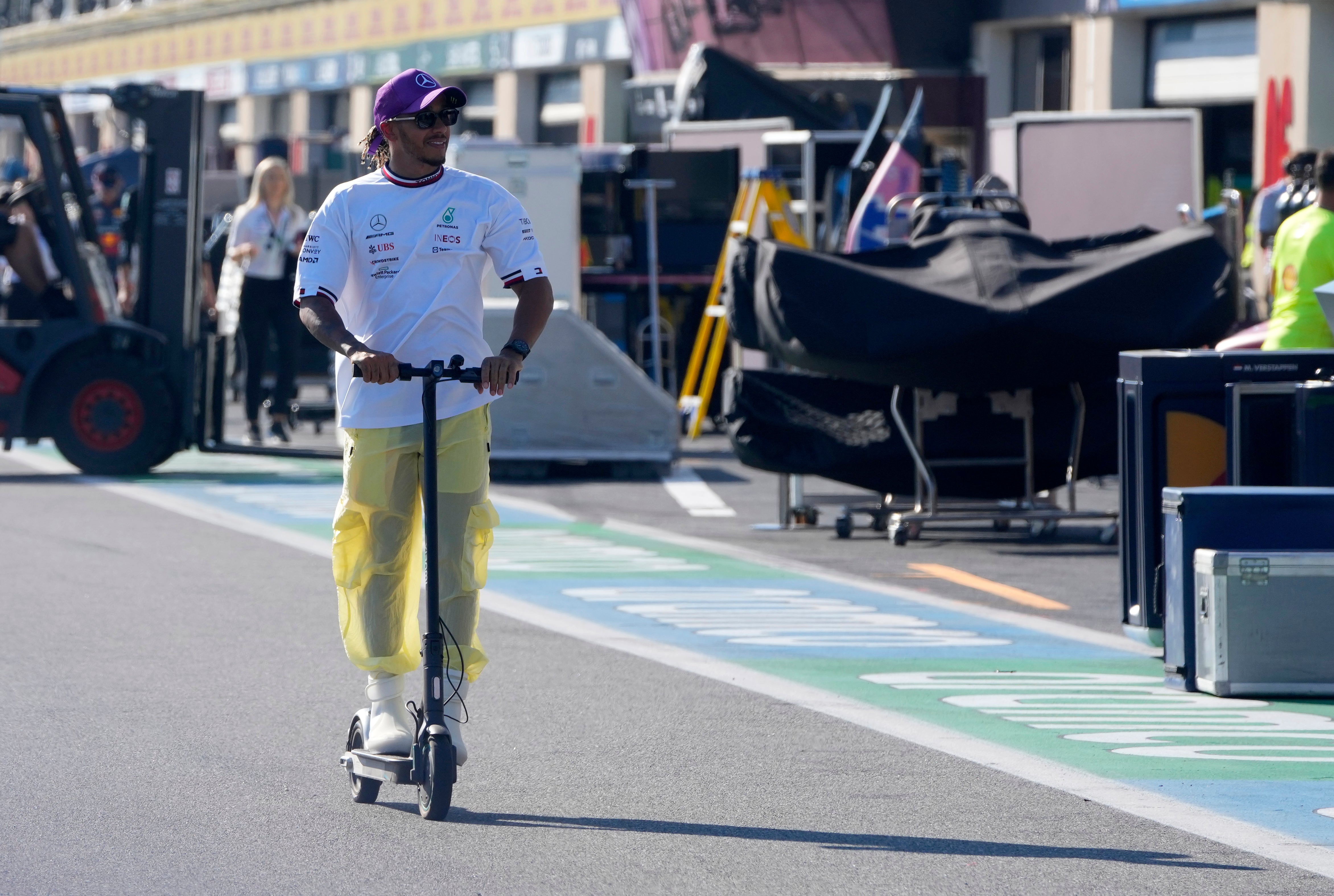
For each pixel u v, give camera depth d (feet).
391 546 60.18
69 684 79.41
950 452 133.39
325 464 178.91
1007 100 305.73
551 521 141.18
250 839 56.54
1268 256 178.09
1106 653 90.53
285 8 502.79
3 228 159.74
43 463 175.01
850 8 305.12
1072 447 132.26
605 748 68.90
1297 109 260.83
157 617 95.91
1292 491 80.59
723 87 242.17
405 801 61.26
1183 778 64.75
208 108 551.59
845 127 246.06
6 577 108.06
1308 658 78.79
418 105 58.39
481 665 60.34
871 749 69.00
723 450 198.18
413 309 58.95
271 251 184.55
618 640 91.56
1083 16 288.51
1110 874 53.26
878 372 126.31
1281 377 86.63
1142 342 124.16
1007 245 127.95
